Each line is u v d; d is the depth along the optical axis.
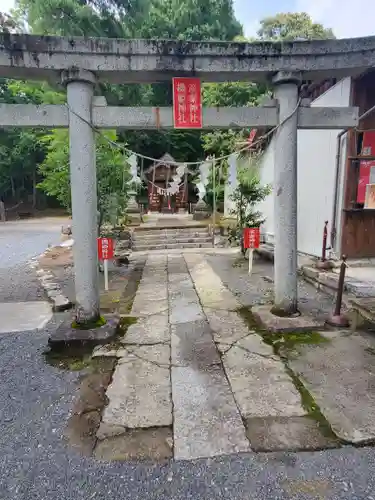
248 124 3.96
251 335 3.90
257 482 1.99
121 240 10.32
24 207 27.89
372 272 5.78
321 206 7.04
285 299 4.27
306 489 1.94
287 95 3.90
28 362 3.45
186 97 3.87
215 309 4.84
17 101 21.80
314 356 3.38
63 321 4.44
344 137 6.20
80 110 3.68
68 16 13.07
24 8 13.98
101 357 3.46
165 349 3.61
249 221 8.59
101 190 6.88
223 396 2.76
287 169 4.01
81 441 2.33
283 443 2.26
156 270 7.56
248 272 7.12
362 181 6.10
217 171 14.24
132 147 18.66
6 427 2.48
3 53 3.52
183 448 2.23
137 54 3.66
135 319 4.49
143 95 18.38
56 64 3.59
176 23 17.83
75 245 3.90
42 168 8.09
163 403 2.69
